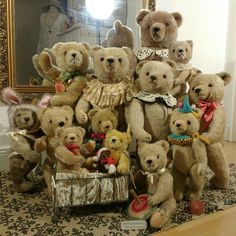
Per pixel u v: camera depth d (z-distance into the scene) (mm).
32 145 1516
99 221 1309
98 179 1275
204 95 1561
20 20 1813
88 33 2021
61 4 1914
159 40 1741
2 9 1752
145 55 1719
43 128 1453
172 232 1242
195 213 1381
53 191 1283
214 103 1573
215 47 2695
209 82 1568
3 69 1802
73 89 1572
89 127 1528
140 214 1279
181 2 2398
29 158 1510
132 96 1530
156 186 1314
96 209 1404
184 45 1763
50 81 1870
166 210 1283
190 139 1429
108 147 1353
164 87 1487
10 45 1794
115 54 1502
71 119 1479
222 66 2773
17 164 1504
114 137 1349
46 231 1222
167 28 1732
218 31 2689
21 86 1851
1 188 1622
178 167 1475
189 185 1548
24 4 1812
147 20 1745
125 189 1315
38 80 1893
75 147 1313
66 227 1255
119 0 2072
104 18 2049
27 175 1626
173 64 1600
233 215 1390
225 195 1590
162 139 1509
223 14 2691
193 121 1417
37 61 1836
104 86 1537
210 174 1820
